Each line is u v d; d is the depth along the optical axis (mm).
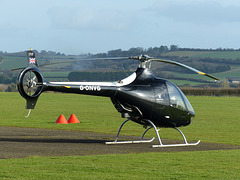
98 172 10641
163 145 16125
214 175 10531
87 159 12469
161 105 16531
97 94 15844
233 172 10945
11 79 116125
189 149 15586
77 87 15469
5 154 13391
